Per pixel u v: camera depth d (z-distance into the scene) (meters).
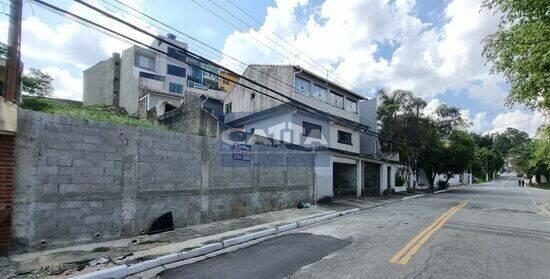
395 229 12.12
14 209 7.41
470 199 27.91
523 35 8.77
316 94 27.86
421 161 43.06
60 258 7.33
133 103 39.28
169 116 20.20
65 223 8.24
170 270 7.21
